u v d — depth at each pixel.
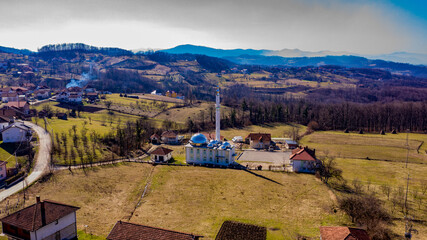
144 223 70.12
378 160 127.25
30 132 126.25
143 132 156.50
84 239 61.94
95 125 160.62
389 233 66.00
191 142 127.00
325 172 104.06
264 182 98.81
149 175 103.25
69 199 80.81
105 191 87.75
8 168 92.75
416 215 75.12
